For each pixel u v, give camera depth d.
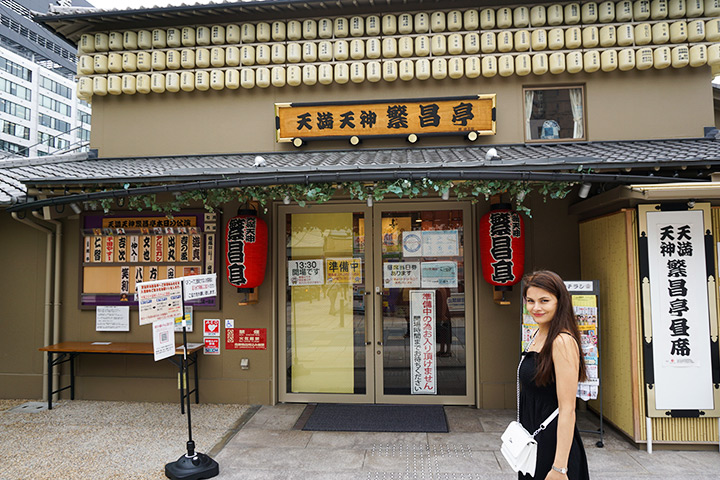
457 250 6.02
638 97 5.90
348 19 6.18
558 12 5.83
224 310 6.15
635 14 5.77
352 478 4.03
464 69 6.05
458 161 4.64
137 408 5.93
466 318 5.96
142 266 6.26
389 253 6.09
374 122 6.05
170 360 5.68
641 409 4.49
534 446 2.50
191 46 6.43
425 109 6.00
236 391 6.09
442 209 6.04
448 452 4.54
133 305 6.25
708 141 5.59
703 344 4.38
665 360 4.41
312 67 6.13
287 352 6.17
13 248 6.46
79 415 5.68
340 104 6.08
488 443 4.74
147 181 4.78
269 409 5.88
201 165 5.46
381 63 6.11
